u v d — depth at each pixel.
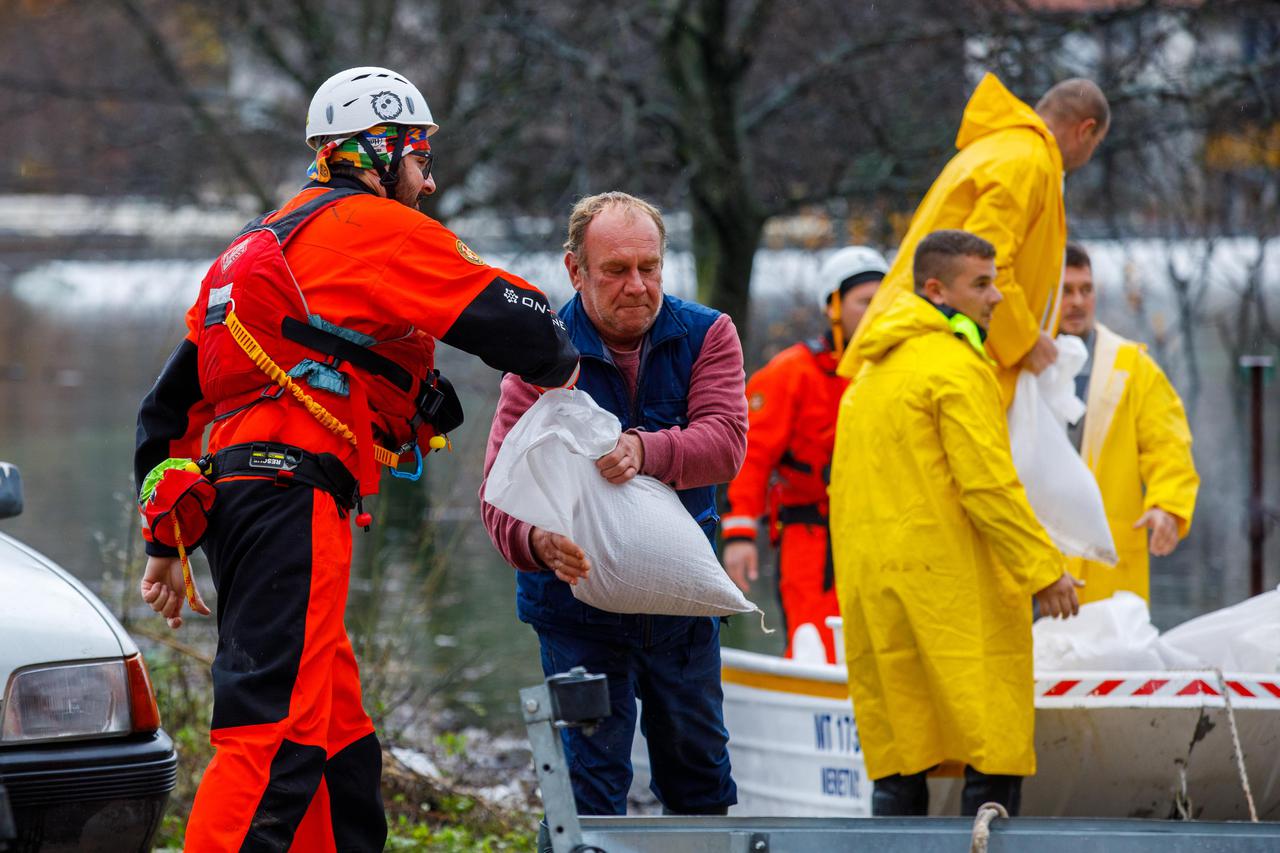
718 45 26.05
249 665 7.06
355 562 17.70
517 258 26.94
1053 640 10.50
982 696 9.30
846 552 9.88
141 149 39.91
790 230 30.70
